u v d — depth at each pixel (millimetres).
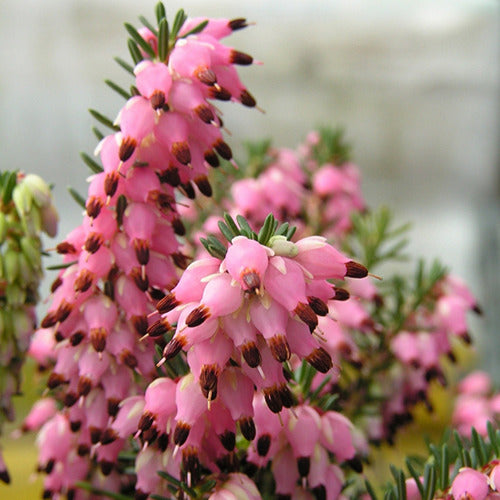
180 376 166
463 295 236
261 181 244
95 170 184
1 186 190
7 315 192
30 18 770
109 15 784
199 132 165
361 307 220
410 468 172
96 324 171
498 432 170
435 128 860
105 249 169
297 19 814
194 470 155
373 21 820
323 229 281
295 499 173
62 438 198
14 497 344
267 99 817
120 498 195
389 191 871
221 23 172
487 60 830
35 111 807
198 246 233
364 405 238
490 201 861
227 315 144
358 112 849
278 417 163
